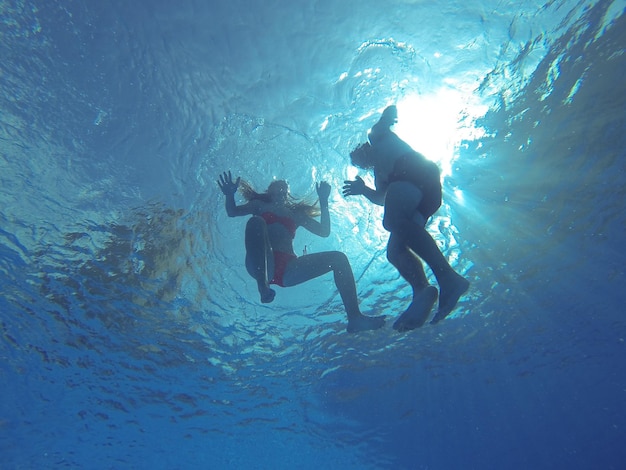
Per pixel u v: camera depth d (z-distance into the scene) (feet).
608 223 13.30
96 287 12.70
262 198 9.84
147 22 9.24
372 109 10.71
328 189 9.92
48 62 9.21
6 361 14.28
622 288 15.08
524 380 18.92
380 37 9.95
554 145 11.91
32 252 11.56
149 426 18.60
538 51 10.36
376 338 15.65
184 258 12.64
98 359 14.90
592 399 20.49
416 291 7.16
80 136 10.14
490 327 16.14
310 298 13.92
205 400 17.35
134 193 11.15
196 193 11.37
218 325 14.44
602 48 10.36
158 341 14.61
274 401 17.95
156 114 10.17
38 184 10.54
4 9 8.55
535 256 14.12
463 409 19.89
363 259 13.10
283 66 10.09
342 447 21.50
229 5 9.30
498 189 12.54
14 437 17.43
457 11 9.73
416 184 7.21
